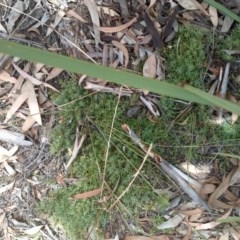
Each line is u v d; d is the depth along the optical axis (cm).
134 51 62
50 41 63
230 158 63
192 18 62
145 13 61
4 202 66
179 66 61
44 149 65
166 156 63
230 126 61
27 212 66
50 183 65
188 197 64
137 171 60
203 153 63
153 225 64
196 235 64
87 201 64
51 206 65
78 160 64
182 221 64
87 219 65
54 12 63
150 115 63
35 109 64
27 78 64
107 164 63
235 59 61
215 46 61
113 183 64
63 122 64
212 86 62
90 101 63
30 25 63
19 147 65
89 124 63
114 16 62
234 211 63
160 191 63
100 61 63
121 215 64
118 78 30
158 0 61
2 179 65
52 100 64
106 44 62
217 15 61
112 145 63
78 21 62
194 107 62
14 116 65
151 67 62
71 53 63
